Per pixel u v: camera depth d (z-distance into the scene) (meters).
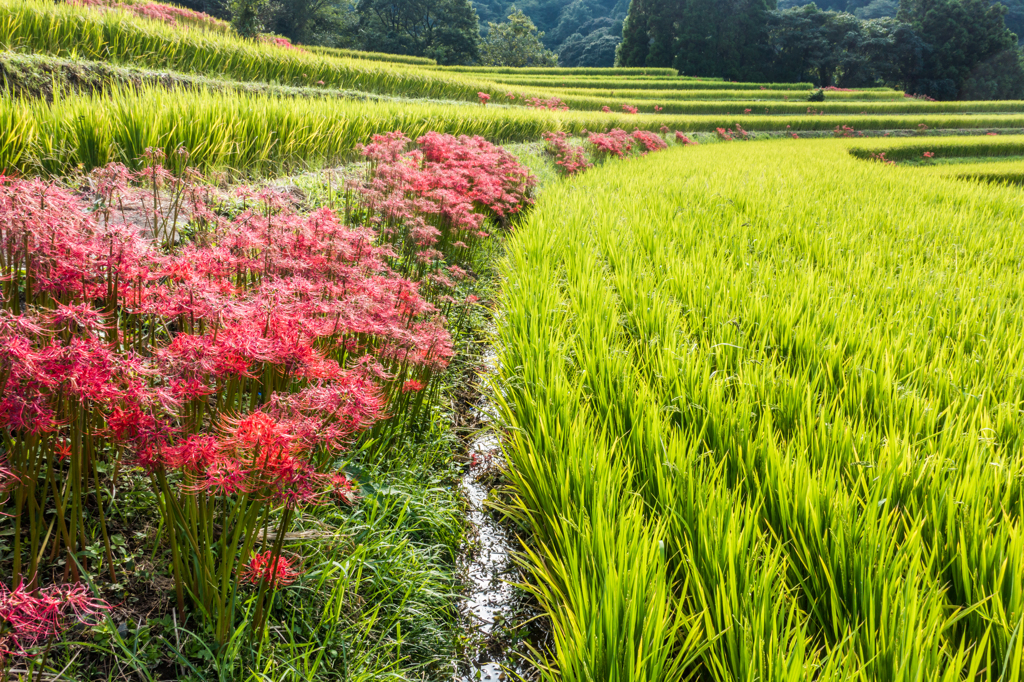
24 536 2.47
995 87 79.12
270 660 2.31
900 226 9.81
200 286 2.53
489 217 10.13
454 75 31.12
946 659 2.34
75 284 2.43
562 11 143.12
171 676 2.24
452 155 8.82
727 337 4.93
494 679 2.79
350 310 2.98
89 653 2.21
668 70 73.75
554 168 16.64
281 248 3.68
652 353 4.79
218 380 2.76
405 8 78.81
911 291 6.32
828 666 2.07
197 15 25.19
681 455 3.32
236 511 2.61
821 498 2.96
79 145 6.09
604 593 2.42
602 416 4.13
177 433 2.39
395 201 5.90
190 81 14.04
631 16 88.38
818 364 4.59
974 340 5.11
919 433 3.76
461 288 7.10
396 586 2.97
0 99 6.11
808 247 8.06
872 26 80.81
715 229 9.02
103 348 2.09
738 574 2.62
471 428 4.84
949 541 2.77
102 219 3.97
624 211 10.36
